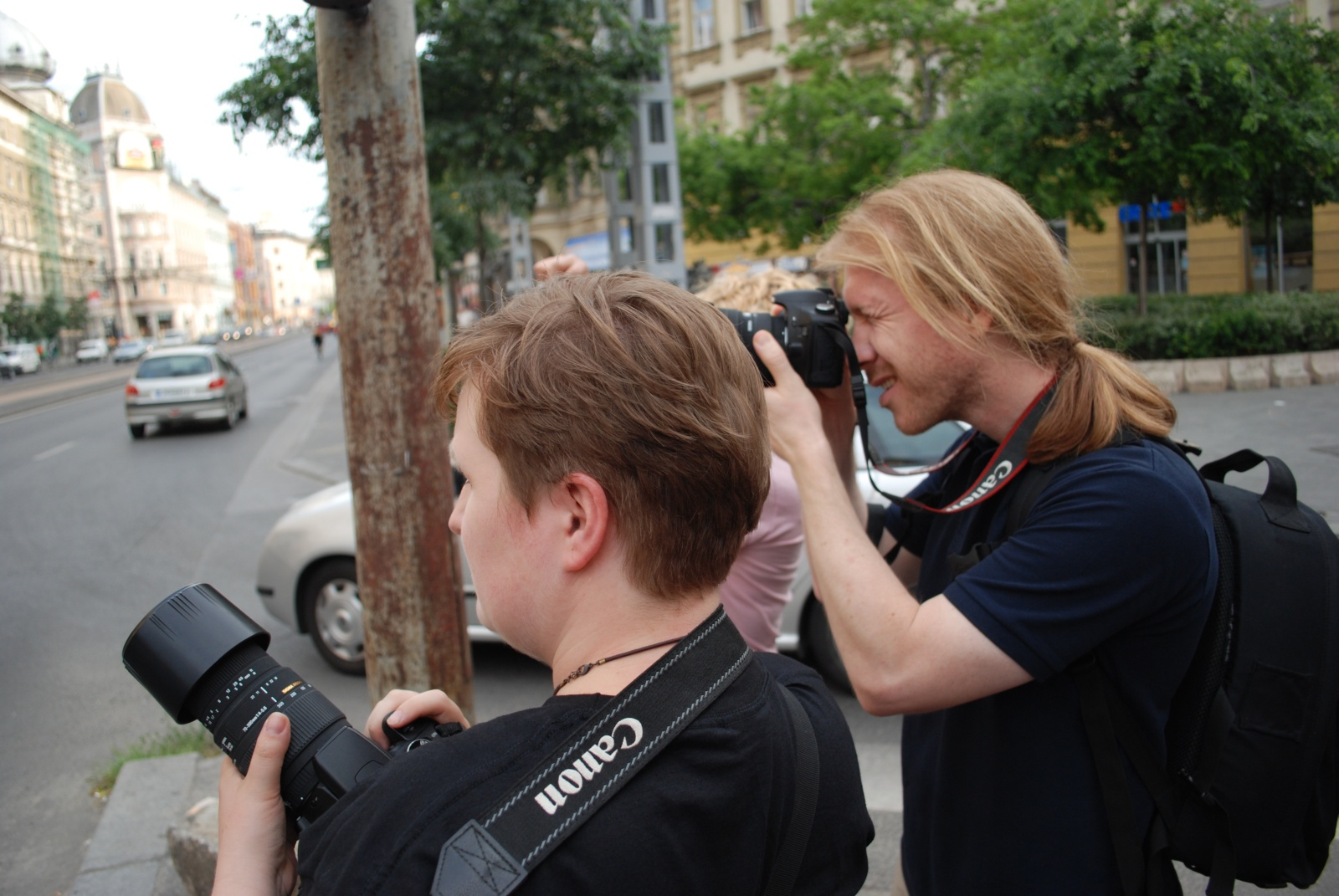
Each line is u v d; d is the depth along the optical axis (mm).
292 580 4566
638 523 710
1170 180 11719
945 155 11898
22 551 7762
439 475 2172
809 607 3967
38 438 16859
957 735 1204
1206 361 10617
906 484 3844
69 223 78000
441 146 9766
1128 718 1077
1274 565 1089
